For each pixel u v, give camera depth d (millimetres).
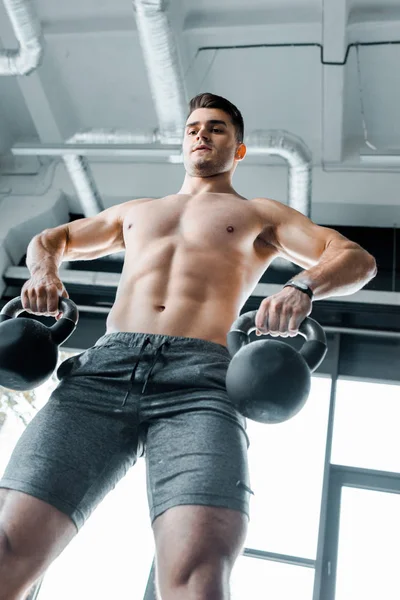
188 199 1825
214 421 1393
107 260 5844
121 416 1454
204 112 1925
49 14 5398
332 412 4570
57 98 5969
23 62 5012
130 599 3693
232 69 5543
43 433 1409
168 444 1387
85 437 1414
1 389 4859
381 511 4016
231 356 1449
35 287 1585
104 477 1400
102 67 5723
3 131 6414
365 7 4961
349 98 5602
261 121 5910
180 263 1665
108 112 6094
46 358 1473
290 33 5160
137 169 6262
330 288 1527
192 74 5613
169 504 1291
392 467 4184
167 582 1224
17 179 6414
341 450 4301
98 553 3855
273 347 1362
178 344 1520
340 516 4004
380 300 5234
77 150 5168
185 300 1602
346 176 5844
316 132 5914
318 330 1463
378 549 3852
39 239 1779
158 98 4945
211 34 5254
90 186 5672
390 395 4832
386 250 5750
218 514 1267
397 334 5164
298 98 5668
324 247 1704
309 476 4133
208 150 1878
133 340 1537
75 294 5711
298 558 3801
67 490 1340
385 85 5457
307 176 5191
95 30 5402
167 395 1460
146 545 3871
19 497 1321
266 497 4047
